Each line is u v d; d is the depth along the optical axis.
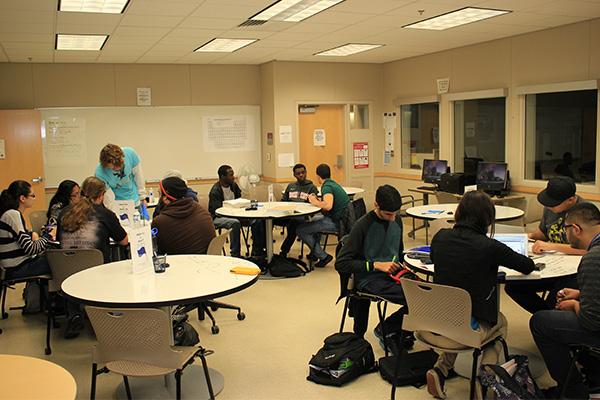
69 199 4.40
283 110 8.12
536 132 6.34
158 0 4.21
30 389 1.42
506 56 6.50
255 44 6.48
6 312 4.27
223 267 2.85
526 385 2.41
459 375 2.94
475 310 2.41
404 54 7.76
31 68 7.14
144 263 2.79
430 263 2.90
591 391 2.60
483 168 6.51
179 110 8.00
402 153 8.69
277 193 6.91
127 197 4.98
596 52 5.45
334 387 2.84
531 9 4.97
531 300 3.24
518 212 4.68
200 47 6.53
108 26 5.08
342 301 4.38
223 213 5.04
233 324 3.87
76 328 3.65
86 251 3.27
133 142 7.78
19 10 4.35
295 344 3.46
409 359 2.97
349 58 8.03
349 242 3.02
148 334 2.17
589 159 5.74
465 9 5.00
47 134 7.30
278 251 6.32
